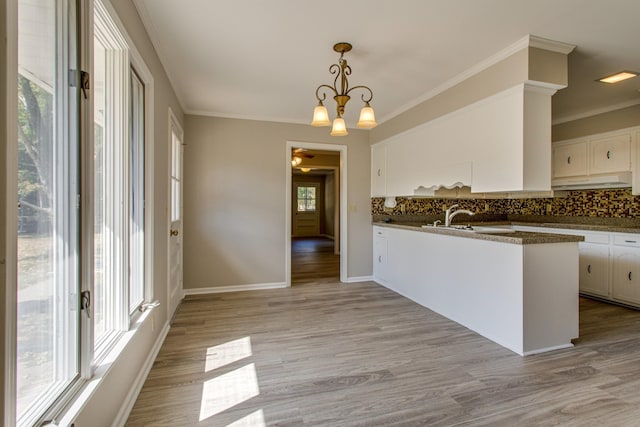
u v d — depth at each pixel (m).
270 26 2.32
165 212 2.96
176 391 2.02
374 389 2.05
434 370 2.29
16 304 0.88
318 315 3.47
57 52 1.18
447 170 3.49
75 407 1.16
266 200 4.59
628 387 2.07
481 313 2.94
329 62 2.90
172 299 3.40
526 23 2.28
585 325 3.17
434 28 2.35
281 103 4.01
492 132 2.93
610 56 2.76
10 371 0.86
